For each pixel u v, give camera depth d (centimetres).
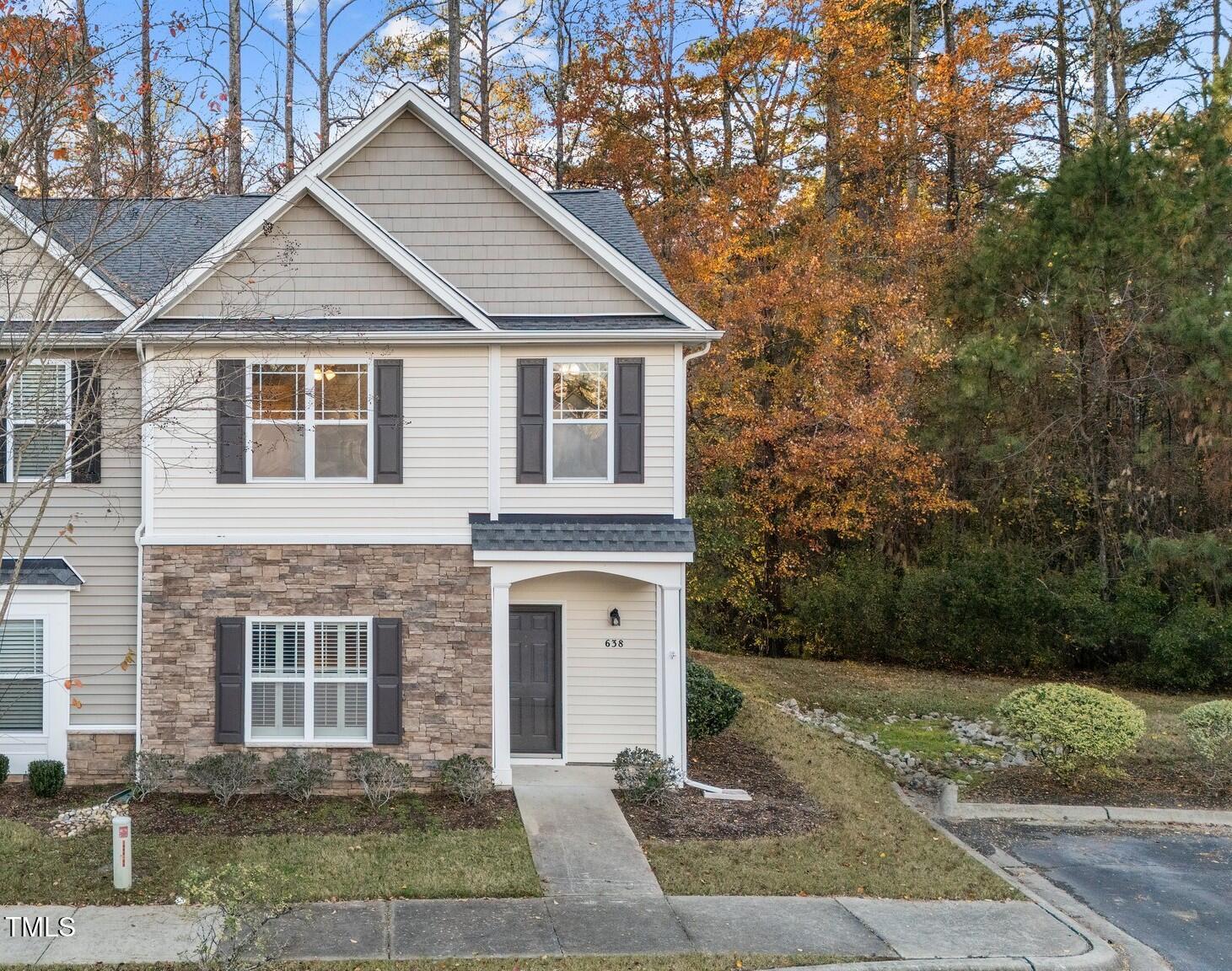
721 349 2236
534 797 1157
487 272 1295
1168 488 1925
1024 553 2209
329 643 1211
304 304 1227
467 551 1216
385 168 1303
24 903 809
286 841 978
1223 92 1878
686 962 738
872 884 926
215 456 1203
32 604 1195
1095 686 2030
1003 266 1989
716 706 1435
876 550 2434
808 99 2400
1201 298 1702
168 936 751
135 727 1207
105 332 1175
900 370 2167
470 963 727
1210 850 1119
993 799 1317
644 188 2544
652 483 1247
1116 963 785
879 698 1883
